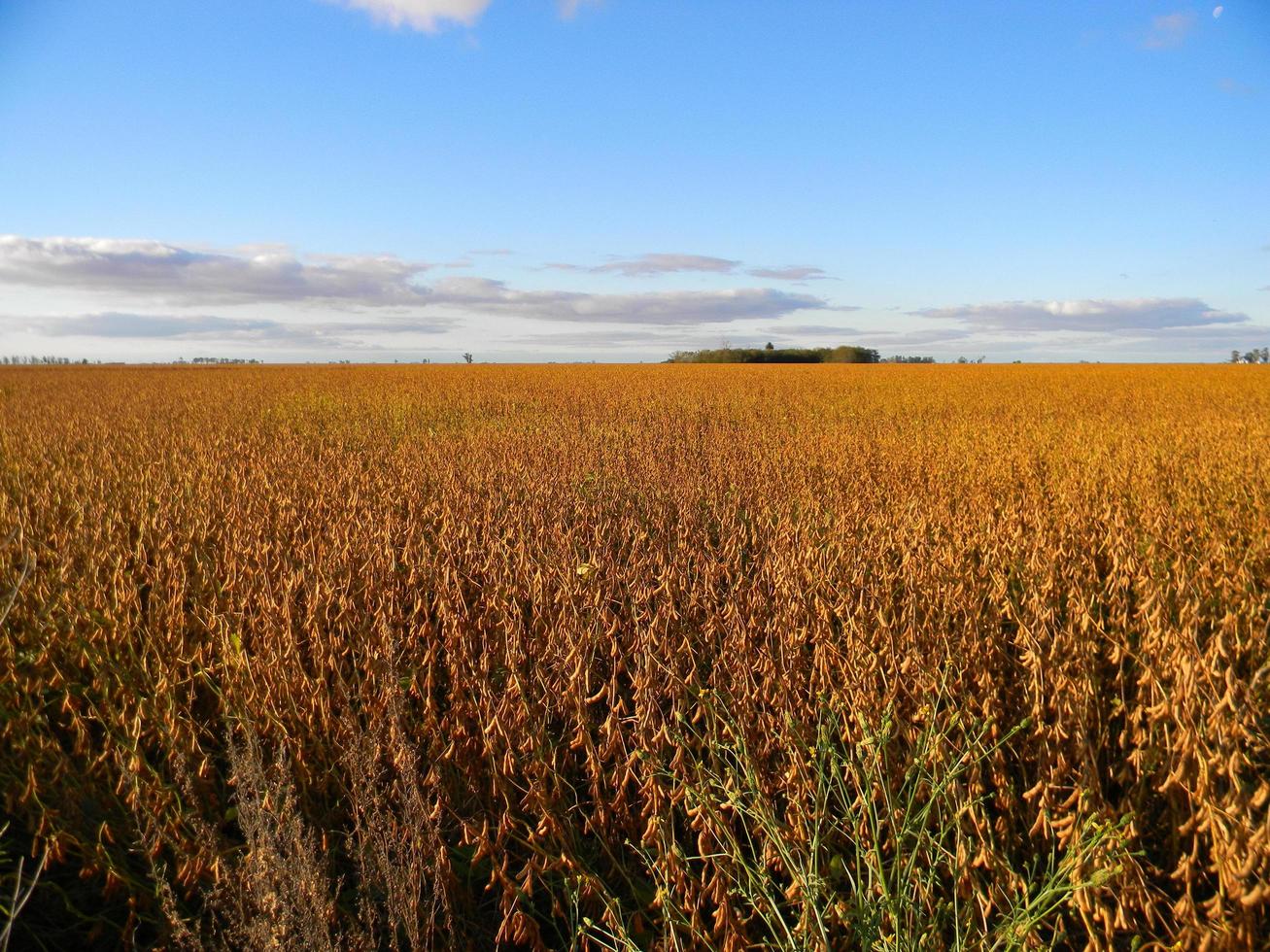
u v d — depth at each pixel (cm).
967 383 2823
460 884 272
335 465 931
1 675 354
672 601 418
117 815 293
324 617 395
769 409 1802
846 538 519
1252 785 253
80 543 510
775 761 296
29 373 4088
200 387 2683
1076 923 241
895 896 224
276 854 228
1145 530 568
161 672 344
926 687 296
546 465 884
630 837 281
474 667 344
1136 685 340
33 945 257
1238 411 1769
